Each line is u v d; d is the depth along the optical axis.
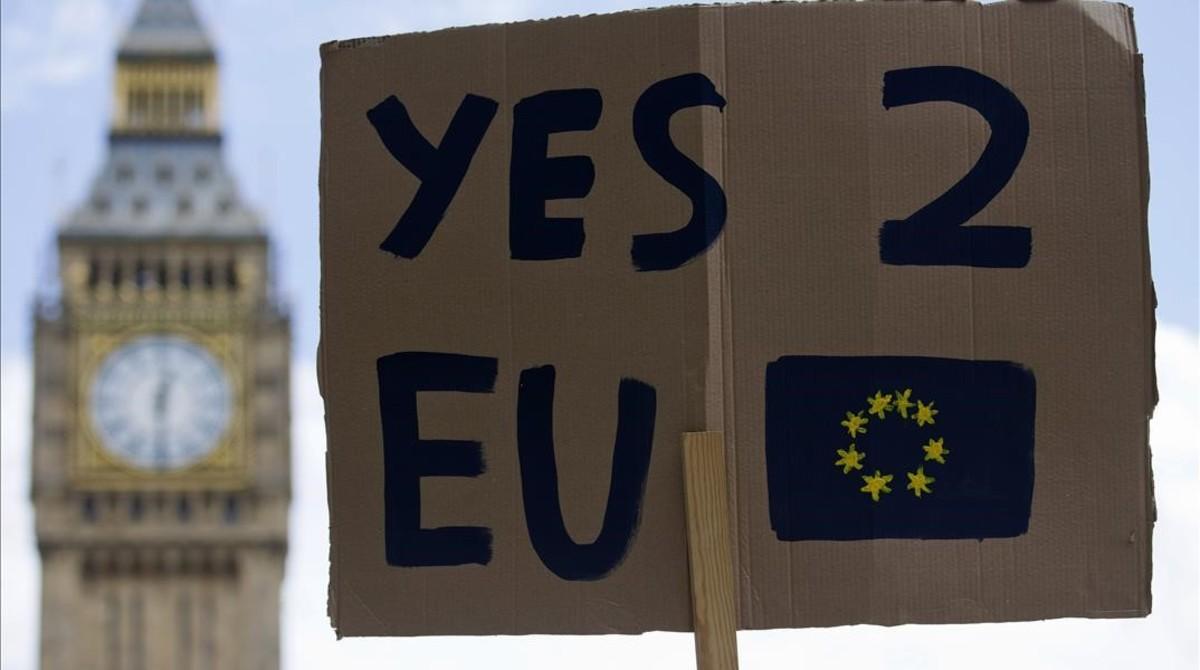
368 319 3.62
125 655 32.94
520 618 3.52
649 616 3.47
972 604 3.50
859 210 3.52
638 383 3.50
